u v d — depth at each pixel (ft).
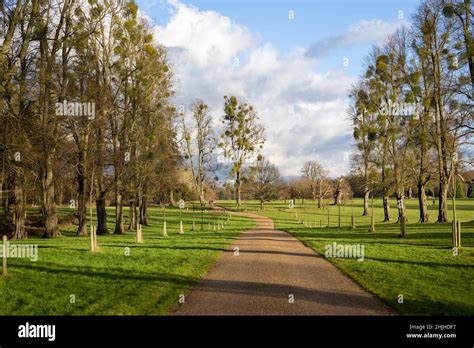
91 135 94.38
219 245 73.61
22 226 91.15
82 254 56.39
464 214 193.88
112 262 50.47
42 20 86.89
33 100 85.61
